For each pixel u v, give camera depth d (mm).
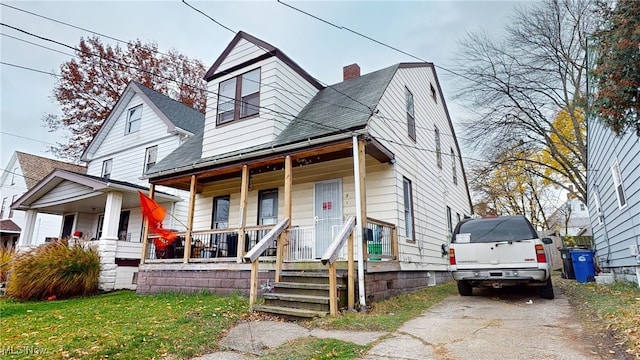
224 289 8102
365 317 5422
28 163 21953
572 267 10930
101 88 21484
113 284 11008
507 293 7797
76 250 10148
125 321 5598
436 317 5516
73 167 23078
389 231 8102
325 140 7398
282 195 9945
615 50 4238
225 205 11070
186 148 11750
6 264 10055
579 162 18031
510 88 16188
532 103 16219
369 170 8852
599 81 4621
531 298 7051
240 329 5129
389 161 8617
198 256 9820
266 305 6180
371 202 8664
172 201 13797
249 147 9391
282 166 9641
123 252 11570
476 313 5734
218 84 10688
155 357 3971
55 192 13078
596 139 9586
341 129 7320
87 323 5590
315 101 10617
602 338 4008
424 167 11258
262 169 9961
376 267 7008
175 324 5223
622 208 7863
